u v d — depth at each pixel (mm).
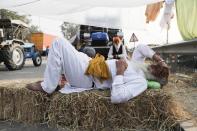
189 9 9344
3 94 4512
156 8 9797
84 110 4090
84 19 8227
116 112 4051
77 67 4418
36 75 12078
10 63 14609
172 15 10914
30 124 4363
